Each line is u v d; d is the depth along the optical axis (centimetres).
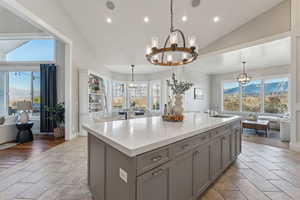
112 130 162
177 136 136
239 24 391
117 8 361
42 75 480
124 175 110
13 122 425
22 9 264
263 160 283
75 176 223
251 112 683
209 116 302
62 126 466
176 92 241
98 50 520
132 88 773
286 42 376
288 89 577
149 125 193
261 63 574
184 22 384
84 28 438
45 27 318
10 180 212
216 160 207
